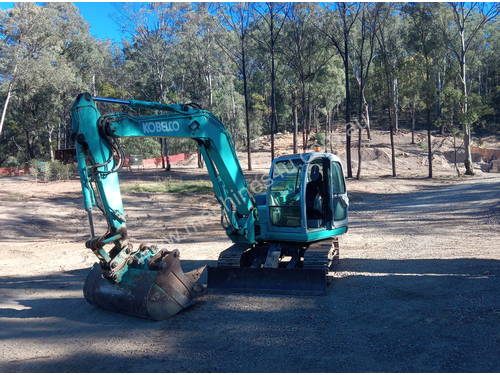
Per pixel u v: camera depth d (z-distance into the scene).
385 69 42.75
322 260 8.32
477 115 38.94
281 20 42.12
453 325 6.24
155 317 6.96
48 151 62.84
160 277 7.07
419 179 39.22
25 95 45.06
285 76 55.50
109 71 58.69
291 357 5.48
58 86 45.06
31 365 5.55
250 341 6.05
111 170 6.82
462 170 46.09
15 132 64.19
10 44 38.25
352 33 51.19
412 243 13.24
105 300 7.40
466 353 5.34
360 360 5.30
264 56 57.34
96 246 6.64
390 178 39.97
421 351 5.46
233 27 40.56
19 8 37.84
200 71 48.94
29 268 12.08
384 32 49.38
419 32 40.28
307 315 6.97
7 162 62.59
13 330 6.83
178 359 5.58
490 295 7.42
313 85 48.97
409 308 7.08
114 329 6.75
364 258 11.25
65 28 50.50
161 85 45.19
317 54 44.91
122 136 7.00
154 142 58.25
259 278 8.34
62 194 28.80
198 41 46.31
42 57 40.06
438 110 68.00
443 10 40.06
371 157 51.31
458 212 19.88
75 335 6.56
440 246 12.45
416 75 40.12
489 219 16.89
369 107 86.38
